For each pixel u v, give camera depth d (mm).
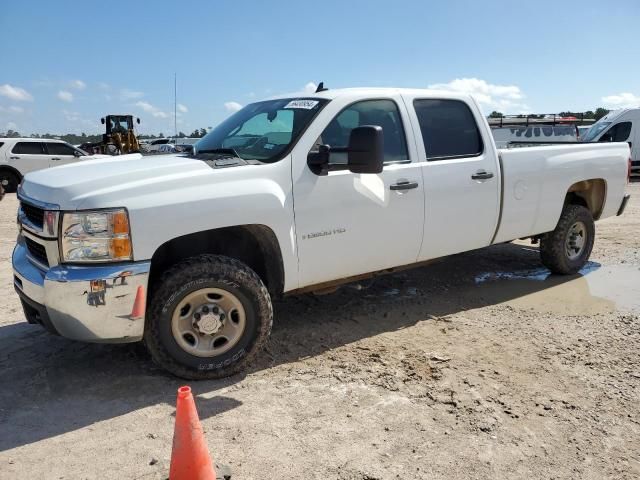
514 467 2795
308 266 4082
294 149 4020
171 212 3424
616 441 3031
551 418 3252
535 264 6934
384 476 2709
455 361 4023
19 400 3479
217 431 3098
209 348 3701
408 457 2867
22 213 3883
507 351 4211
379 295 5633
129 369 3900
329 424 3178
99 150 23922
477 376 3779
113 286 3289
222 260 3664
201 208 3520
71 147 19281
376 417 3254
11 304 5441
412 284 6027
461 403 3408
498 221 5289
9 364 4016
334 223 4145
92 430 3127
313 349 4273
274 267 4031
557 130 21906
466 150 5023
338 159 4191
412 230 4613
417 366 3939
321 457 2861
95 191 3316
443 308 5250
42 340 4465
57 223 3307
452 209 4848
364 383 3689
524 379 3738
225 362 3711
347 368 3920
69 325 3340
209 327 3641
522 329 4684
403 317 4996
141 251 3348
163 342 3551
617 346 4305
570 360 4047
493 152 5156
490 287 5953
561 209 5895
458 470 2764
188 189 3537
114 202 3297
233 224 3648
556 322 4859
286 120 4316
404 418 3242
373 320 4918
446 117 4953
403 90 4754
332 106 4262
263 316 3781
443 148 4867
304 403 3418
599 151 6273
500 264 6934
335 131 4238
